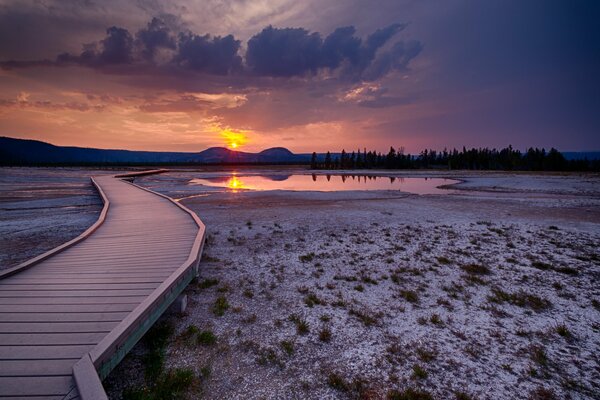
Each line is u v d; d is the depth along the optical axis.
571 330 5.90
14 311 4.45
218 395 4.00
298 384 4.29
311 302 6.84
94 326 4.08
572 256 10.39
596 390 4.34
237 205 22.55
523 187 38.50
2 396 2.88
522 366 4.83
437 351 5.17
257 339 5.38
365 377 4.48
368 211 19.80
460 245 11.77
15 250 10.60
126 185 28.88
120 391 3.99
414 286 7.94
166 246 8.18
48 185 38.19
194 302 6.73
